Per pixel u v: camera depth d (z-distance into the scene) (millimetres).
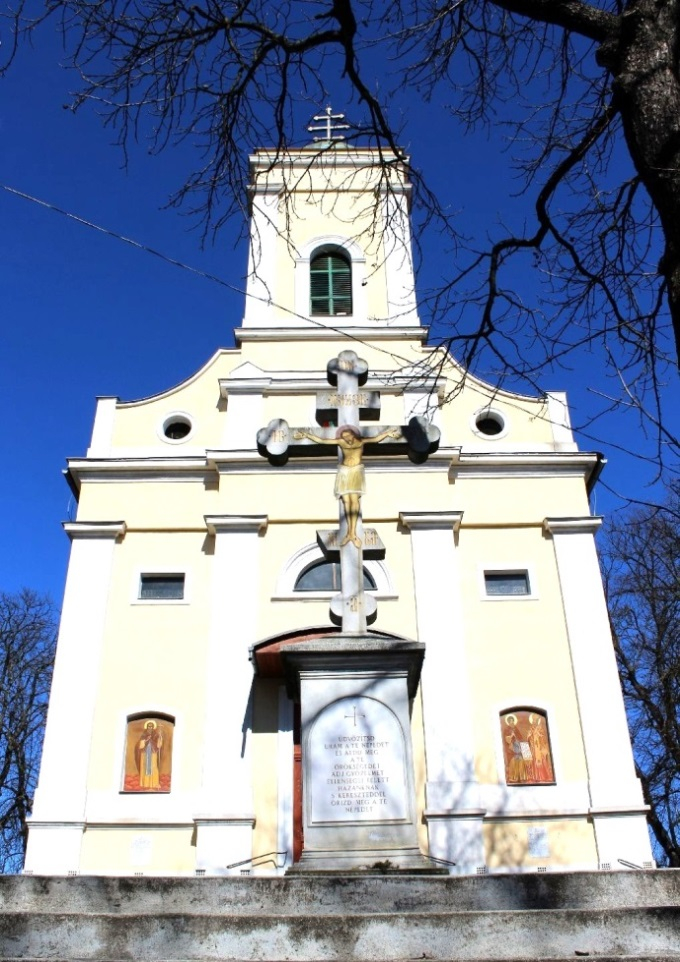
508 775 14133
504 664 15023
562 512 16328
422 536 15820
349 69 7621
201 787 13805
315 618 15164
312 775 7758
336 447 9477
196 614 15320
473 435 17219
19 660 25719
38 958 4969
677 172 5637
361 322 18531
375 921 5180
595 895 5980
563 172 7035
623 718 14500
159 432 17219
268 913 5789
